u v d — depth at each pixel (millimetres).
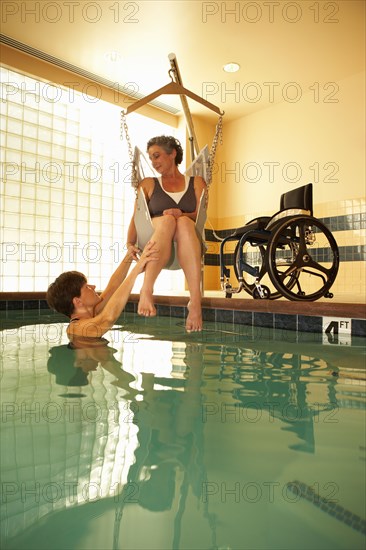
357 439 669
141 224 1792
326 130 4523
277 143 4977
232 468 562
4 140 3832
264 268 2719
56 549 402
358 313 1856
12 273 3842
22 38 3738
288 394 932
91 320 1740
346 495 495
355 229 4230
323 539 415
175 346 1578
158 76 4395
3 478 528
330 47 3834
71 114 4328
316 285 4449
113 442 646
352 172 4297
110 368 1192
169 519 447
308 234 2461
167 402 865
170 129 5344
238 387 992
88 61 4109
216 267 5547
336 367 1213
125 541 409
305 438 673
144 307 1556
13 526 436
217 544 403
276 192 4988
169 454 604
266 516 454
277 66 4172
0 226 3775
